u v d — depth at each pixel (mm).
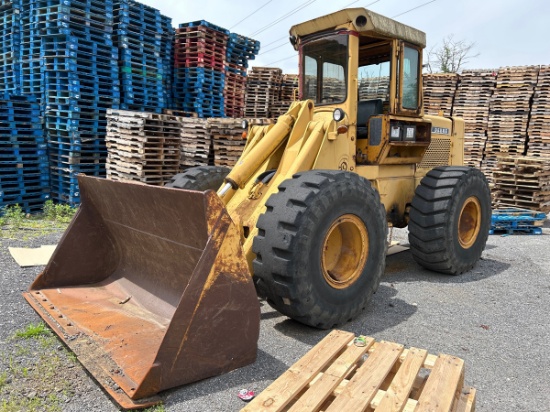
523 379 3141
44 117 8859
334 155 4480
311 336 3713
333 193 3646
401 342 3689
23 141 8758
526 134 11758
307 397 2217
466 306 4531
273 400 2186
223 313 2930
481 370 3250
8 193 8781
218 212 2863
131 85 9031
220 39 10328
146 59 9352
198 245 3105
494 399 2889
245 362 3125
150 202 3281
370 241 4074
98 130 8891
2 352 3229
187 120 8922
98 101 8617
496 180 10359
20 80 8953
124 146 8148
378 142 4984
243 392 2793
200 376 2871
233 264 2949
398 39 5027
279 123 4414
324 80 5039
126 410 2580
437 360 2590
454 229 5422
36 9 8312
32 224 7629
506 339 3768
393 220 5641
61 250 4059
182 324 2738
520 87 11633
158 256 3668
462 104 12430
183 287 3492
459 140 6992
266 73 12305
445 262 5434
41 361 3129
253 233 3836
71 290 4020
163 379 2680
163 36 9805
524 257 6629
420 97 5555
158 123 8133
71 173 8594
